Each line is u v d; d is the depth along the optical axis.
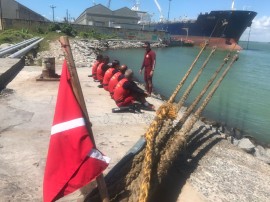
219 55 54.88
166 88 20.27
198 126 8.25
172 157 4.68
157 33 78.12
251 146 9.37
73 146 3.12
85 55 30.88
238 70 35.41
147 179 3.61
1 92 10.33
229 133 11.91
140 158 4.37
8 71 12.68
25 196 4.41
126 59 39.03
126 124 7.79
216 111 15.34
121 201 3.96
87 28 68.81
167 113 3.90
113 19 99.50
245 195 5.01
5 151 5.82
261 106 17.55
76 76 3.26
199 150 6.54
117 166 4.32
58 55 28.03
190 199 4.70
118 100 8.73
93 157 3.17
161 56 47.94
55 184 3.12
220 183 5.27
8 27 54.50
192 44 83.56
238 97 19.73
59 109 3.21
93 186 4.68
